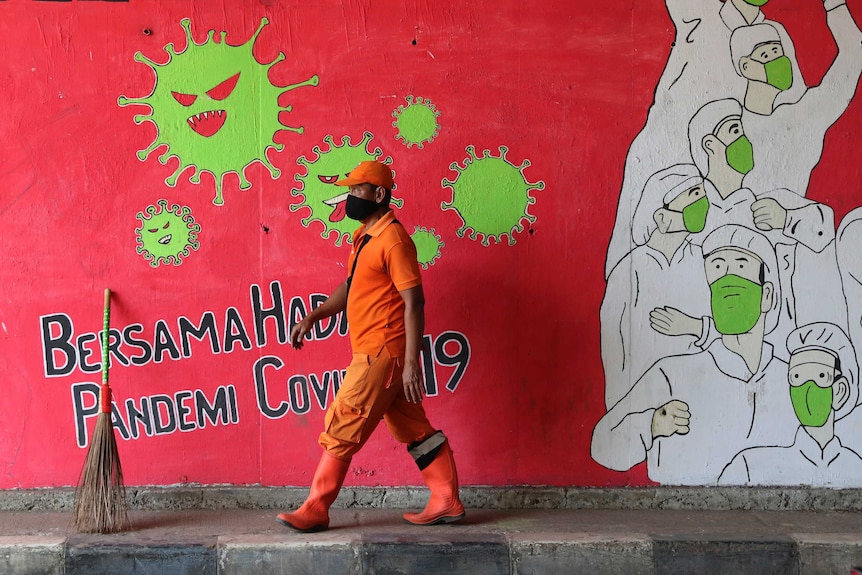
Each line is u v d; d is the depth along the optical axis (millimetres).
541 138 4699
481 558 4152
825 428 4797
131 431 4684
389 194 4285
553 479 4789
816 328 4773
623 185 4723
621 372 4793
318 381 4734
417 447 4430
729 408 4785
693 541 4203
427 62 4660
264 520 4508
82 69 4570
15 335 4613
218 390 4707
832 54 4695
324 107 4652
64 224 4602
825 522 4559
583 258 4750
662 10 4688
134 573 4090
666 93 4699
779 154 4723
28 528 4344
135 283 4645
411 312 4117
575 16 4676
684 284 4762
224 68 4617
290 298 4699
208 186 4648
